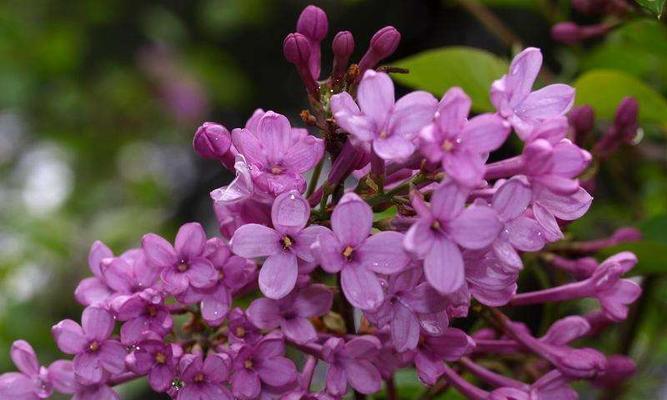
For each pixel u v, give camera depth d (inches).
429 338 10.4
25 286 25.5
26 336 23.4
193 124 36.5
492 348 11.4
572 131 12.4
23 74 32.4
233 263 10.4
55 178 34.3
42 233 25.4
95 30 36.4
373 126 9.8
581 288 11.3
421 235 9.6
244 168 9.9
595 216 15.7
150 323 10.4
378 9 33.5
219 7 34.3
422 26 33.0
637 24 14.1
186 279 10.4
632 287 11.2
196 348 10.6
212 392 10.3
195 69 36.6
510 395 10.9
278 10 37.4
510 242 9.9
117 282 10.6
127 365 10.3
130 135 35.3
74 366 10.5
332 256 9.8
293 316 10.4
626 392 14.7
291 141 10.2
